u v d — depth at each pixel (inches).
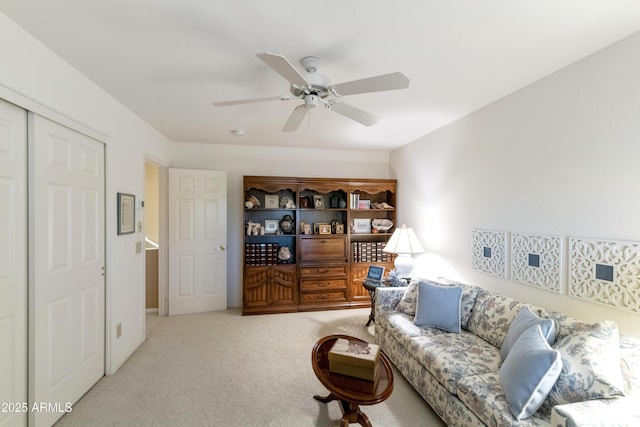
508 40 68.5
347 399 60.8
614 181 69.7
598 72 72.9
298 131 145.3
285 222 173.2
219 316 156.6
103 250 96.7
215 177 165.2
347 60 76.8
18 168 65.5
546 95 86.0
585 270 75.5
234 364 105.7
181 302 159.9
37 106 68.2
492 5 56.7
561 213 81.9
